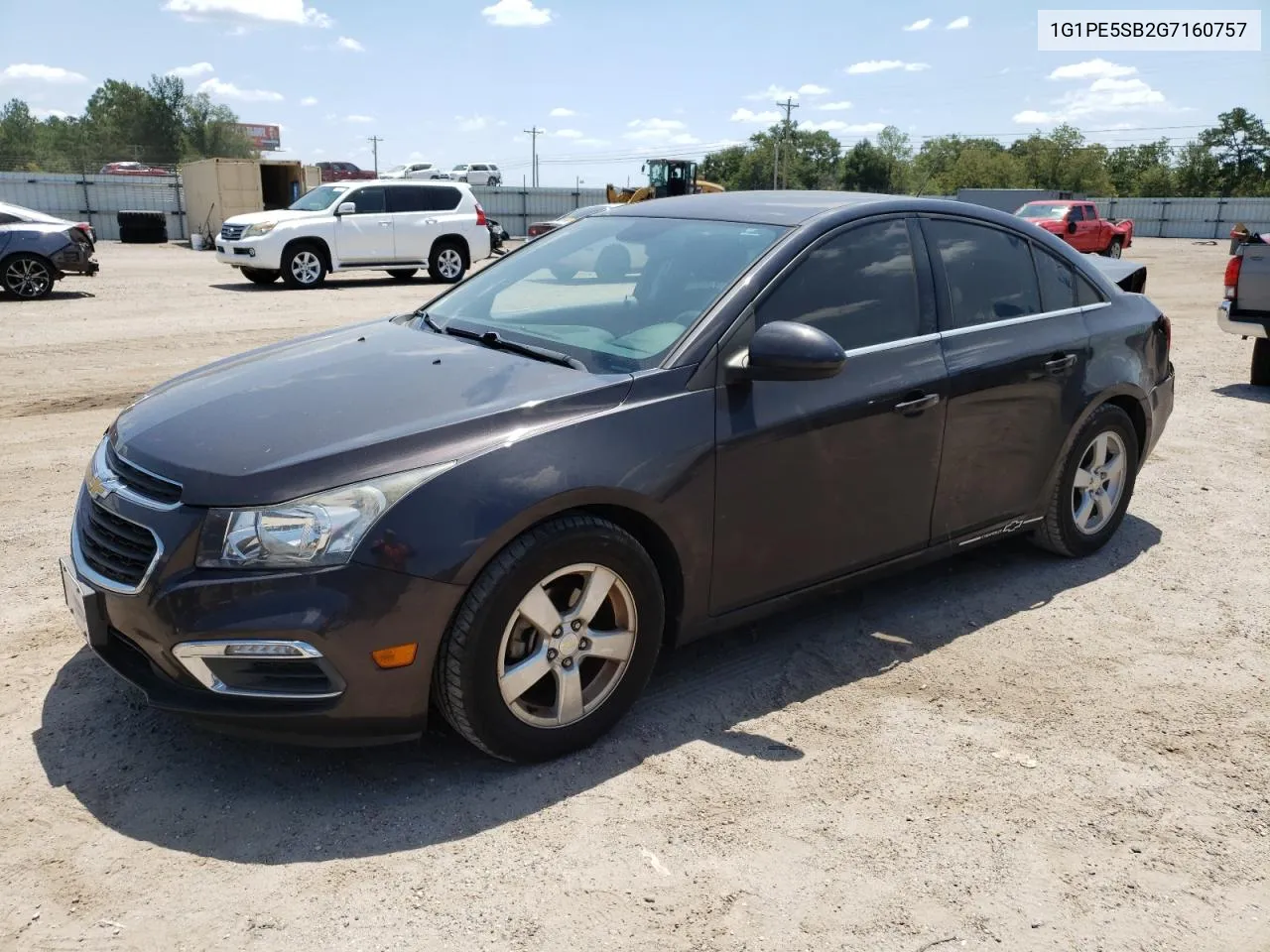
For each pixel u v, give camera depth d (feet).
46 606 13.52
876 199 13.14
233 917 8.00
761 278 11.39
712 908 8.25
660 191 128.36
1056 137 327.26
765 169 386.11
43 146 339.16
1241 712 11.68
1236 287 29.58
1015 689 12.07
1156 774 10.38
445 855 8.80
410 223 63.52
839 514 11.99
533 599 9.57
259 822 9.19
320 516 8.80
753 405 10.96
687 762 10.33
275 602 8.69
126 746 10.32
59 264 50.70
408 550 8.87
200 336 37.88
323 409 9.99
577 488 9.55
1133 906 8.43
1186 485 20.42
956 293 13.37
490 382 10.45
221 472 9.05
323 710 8.95
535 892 8.38
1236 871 8.93
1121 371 15.33
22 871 8.46
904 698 11.78
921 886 8.60
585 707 10.29
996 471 13.80
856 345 12.07
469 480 9.18
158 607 8.87
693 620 11.07
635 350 11.00
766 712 11.37
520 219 161.58
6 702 11.09
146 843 8.87
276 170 105.81
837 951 7.82
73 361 31.99
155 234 111.86
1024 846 9.17
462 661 9.24
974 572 15.65
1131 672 12.57
